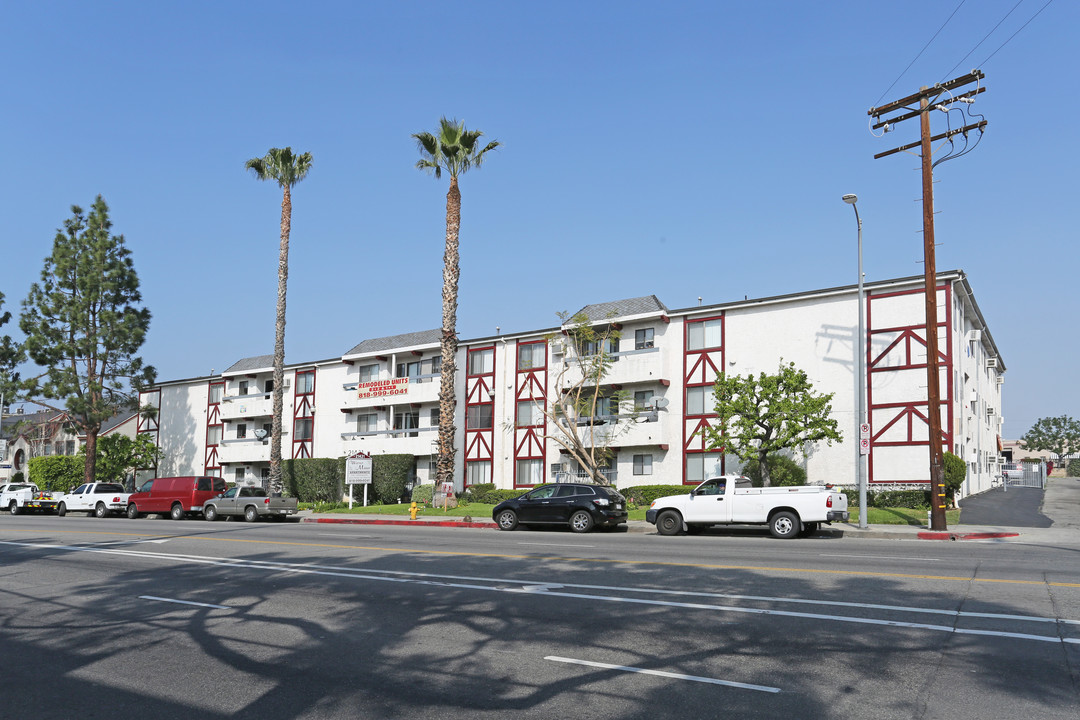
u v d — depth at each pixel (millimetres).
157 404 58500
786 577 12039
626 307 38156
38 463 52594
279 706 6387
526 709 6168
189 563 15438
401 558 15570
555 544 18375
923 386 29344
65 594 12125
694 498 21891
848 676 6828
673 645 8016
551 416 35750
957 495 31609
